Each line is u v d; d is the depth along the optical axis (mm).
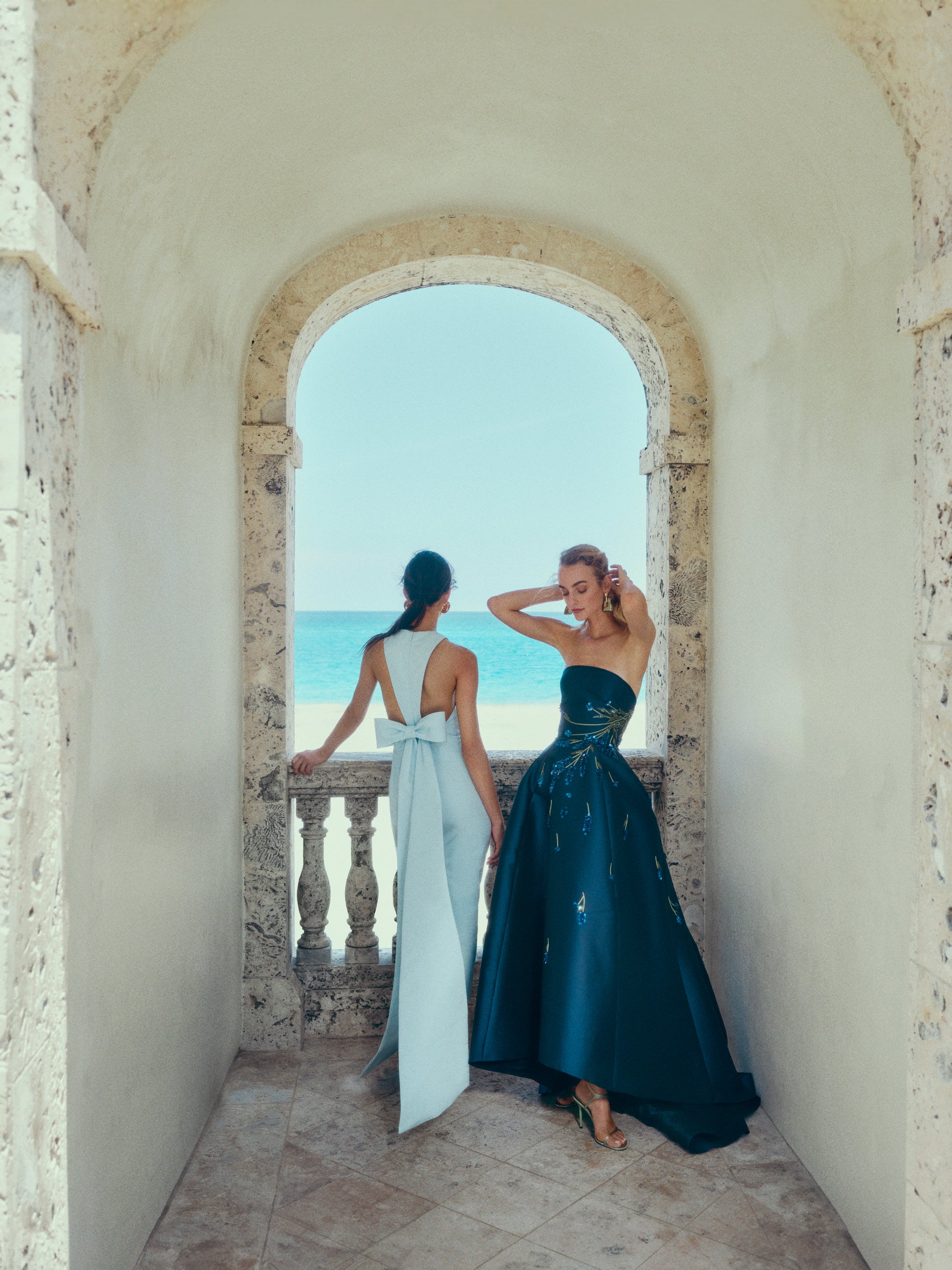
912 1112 1845
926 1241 1786
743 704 3330
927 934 1788
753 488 3238
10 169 1416
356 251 3684
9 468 1429
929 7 1604
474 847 3352
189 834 2801
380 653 3447
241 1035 3660
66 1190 1655
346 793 3814
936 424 1758
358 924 3850
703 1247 2408
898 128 1923
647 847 3172
